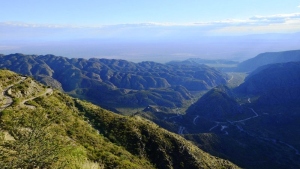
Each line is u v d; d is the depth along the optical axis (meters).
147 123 58.41
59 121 34.81
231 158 146.00
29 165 13.61
